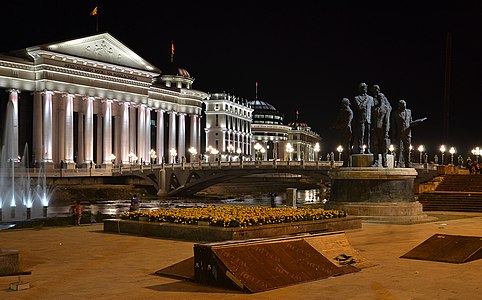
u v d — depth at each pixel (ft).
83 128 451.94
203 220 75.61
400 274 50.75
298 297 41.39
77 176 381.19
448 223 104.32
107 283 46.42
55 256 61.11
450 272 51.90
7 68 379.55
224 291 43.21
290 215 79.77
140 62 469.16
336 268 50.60
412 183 114.62
